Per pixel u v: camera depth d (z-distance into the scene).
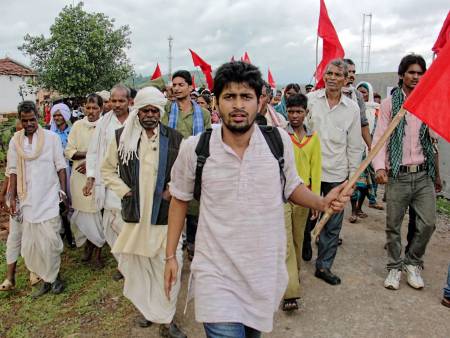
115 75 17.95
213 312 2.07
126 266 3.44
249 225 2.05
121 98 4.35
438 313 3.63
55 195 4.27
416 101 2.39
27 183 4.14
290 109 3.82
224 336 2.04
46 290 4.32
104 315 3.80
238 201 2.04
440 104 2.43
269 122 3.84
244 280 2.09
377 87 13.58
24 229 4.20
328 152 4.22
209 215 2.11
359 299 3.89
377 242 5.32
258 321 2.12
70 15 17.06
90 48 17.22
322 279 4.27
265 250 2.08
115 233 4.28
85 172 4.72
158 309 3.31
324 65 6.00
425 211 3.90
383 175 3.87
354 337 3.32
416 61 3.71
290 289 3.56
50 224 4.19
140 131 3.36
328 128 4.21
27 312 3.95
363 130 5.05
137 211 3.28
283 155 2.14
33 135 4.21
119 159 3.36
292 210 3.80
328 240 4.19
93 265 4.96
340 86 4.15
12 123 18.11
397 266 4.11
